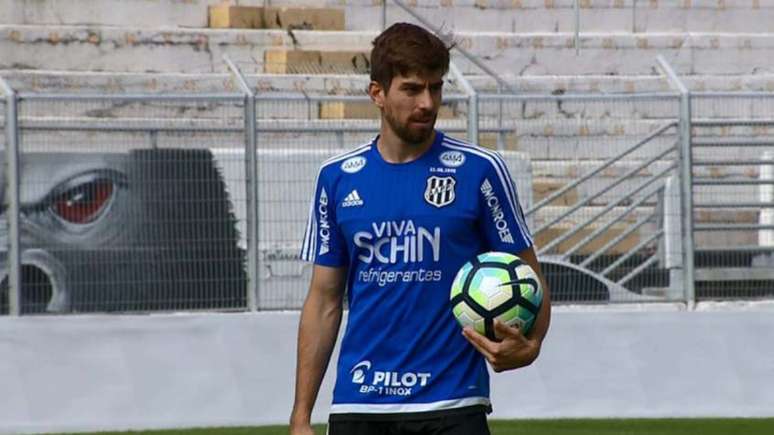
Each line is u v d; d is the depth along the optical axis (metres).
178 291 46.78
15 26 72.06
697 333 48.38
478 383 18.67
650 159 50.19
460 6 80.19
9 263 45.84
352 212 18.62
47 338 45.69
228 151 47.12
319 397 46.81
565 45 77.94
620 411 48.00
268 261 47.25
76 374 45.75
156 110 62.16
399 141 18.47
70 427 45.47
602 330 48.22
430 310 18.52
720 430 44.50
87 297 46.28
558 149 52.28
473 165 18.48
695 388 48.25
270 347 46.72
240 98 47.09
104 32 72.94
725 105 65.12
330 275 19.16
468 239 18.52
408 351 18.55
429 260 18.42
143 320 46.22
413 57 17.80
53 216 46.19
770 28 83.25
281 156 47.56
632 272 49.34
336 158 18.91
